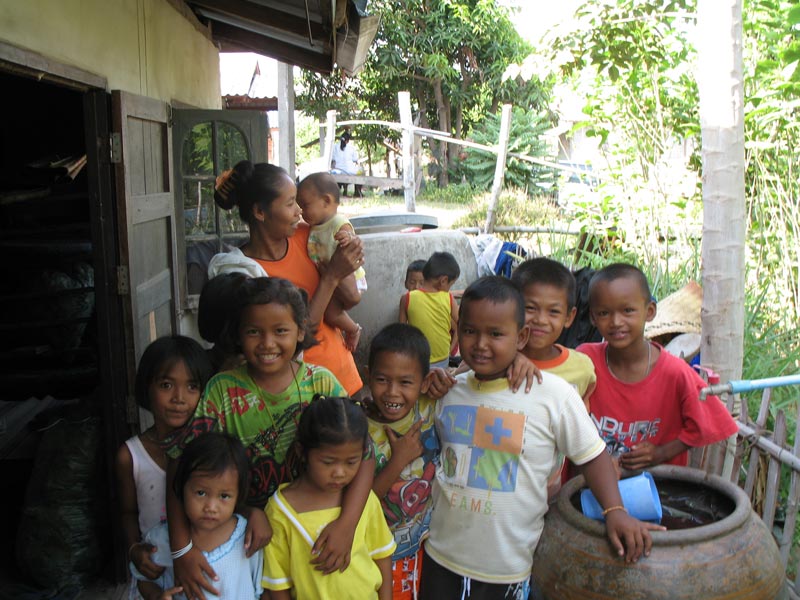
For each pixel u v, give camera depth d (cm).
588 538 194
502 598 209
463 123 2064
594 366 246
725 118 291
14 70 272
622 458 233
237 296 210
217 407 215
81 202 466
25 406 457
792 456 281
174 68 543
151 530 215
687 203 587
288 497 198
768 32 511
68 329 452
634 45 563
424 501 223
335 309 276
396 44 1927
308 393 220
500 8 1916
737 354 301
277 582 196
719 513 215
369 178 1648
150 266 420
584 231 625
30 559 337
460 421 213
